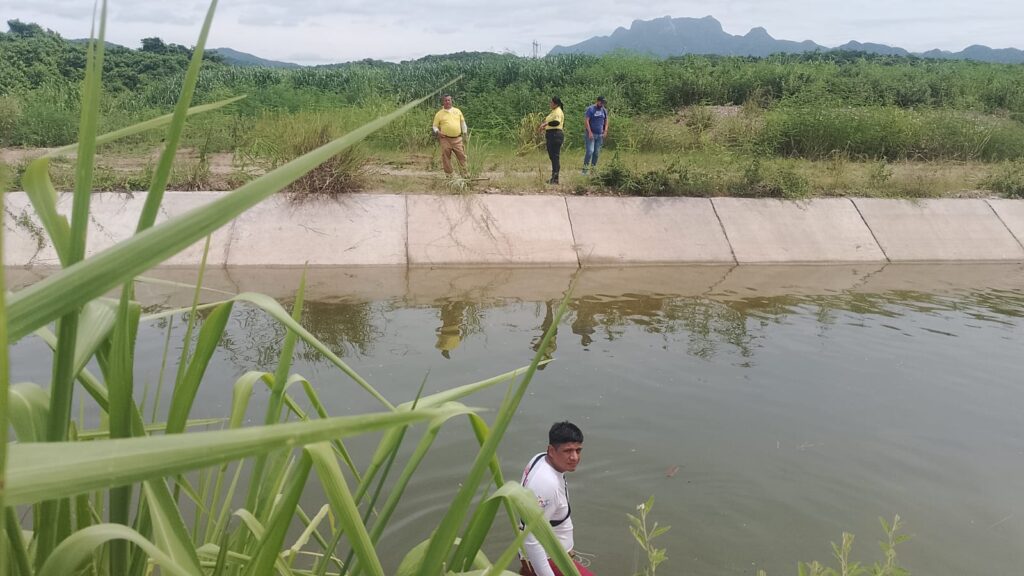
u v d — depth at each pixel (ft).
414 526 15.56
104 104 63.31
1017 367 25.59
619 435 19.88
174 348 24.49
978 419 21.45
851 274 39.29
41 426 3.67
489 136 62.39
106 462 2.11
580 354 25.85
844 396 22.84
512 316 30.17
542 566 13.05
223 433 2.29
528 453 18.67
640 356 25.85
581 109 64.75
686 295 34.22
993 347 27.63
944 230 44.42
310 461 4.45
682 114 72.02
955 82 86.33
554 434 13.39
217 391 21.02
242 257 37.24
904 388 23.59
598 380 23.52
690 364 25.21
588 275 37.76
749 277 38.06
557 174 45.57
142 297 31.17
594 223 42.09
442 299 32.35
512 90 70.03
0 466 1.99
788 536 15.75
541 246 40.22
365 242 38.99
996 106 81.82
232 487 6.41
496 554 15.24
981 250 43.45
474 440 19.27
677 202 44.09
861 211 45.11
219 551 5.66
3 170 1.96
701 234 42.34
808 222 43.91
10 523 3.62
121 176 40.73
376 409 20.45
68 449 2.10
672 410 21.50
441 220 40.83
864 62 110.52
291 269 36.91
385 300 31.94
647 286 35.68
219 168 46.03
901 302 33.71
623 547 15.31
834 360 25.95
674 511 16.55
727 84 80.89
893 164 56.44
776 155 58.39
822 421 21.06
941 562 14.93
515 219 41.57
